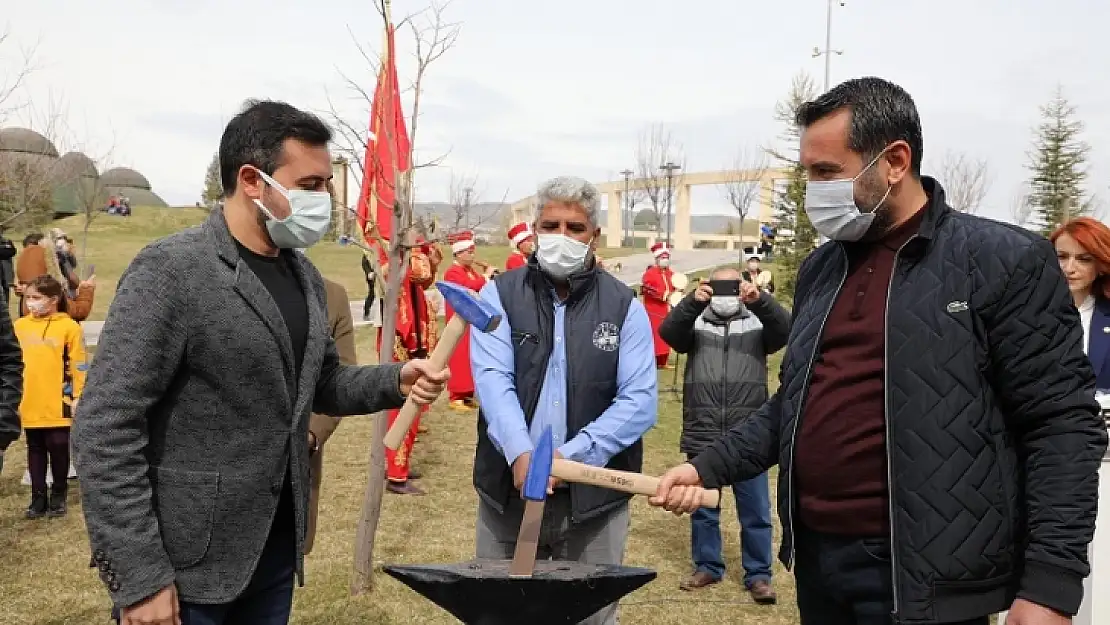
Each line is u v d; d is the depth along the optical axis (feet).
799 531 6.79
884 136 6.16
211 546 6.25
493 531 8.85
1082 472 5.57
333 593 13.84
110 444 5.79
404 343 21.63
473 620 6.12
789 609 14.02
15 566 15.01
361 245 14.70
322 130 6.76
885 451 6.12
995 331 5.83
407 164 14.38
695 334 14.79
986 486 5.78
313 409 8.02
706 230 231.71
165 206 155.02
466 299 6.57
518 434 8.27
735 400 14.47
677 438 26.81
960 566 5.73
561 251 8.63
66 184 60.13
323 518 18.21
